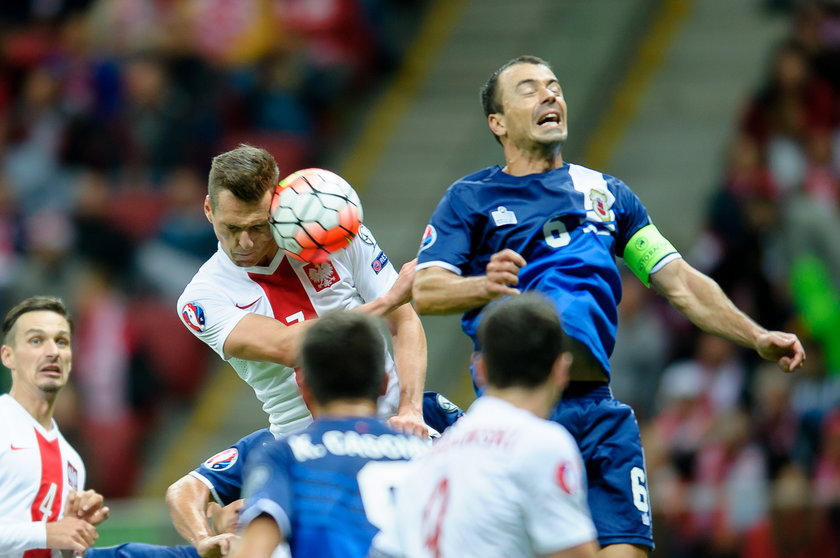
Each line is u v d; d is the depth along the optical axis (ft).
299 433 46.34
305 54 151.33
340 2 156.46
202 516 62.18
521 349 44.34
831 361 112.16
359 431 45.98
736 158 127.03
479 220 54.70
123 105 144.46
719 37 155.63
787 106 134.00
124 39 150.30
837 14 141.90
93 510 65.82
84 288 128.77
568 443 43.42
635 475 54.44
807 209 119.44
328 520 44.55
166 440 128.47
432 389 123.34
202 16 150.71
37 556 67.21
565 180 55.42
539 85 55.31
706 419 104.58
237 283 58.34
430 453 45.34
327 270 58.18
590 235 54.60
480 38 163.12
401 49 165.17
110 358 125.70
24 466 69.31
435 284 53.01
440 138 152.76
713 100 147.23
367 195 147.95
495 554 42.78
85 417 122.42
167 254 132.87
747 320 54.54
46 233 135.13
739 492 91.86
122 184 139.13
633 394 111.14
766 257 119.14
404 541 44.45
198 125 143.02
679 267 56.18
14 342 71.15
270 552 44.11
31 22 160.15
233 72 146.72
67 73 148.15
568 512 42.52
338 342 46.24
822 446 99.96
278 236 55.77
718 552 91.25
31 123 145.89
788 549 90.53
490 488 42.93
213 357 138.21
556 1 163.84
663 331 114.32
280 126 145.28
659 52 155.74
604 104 147.33
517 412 44.06
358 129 156.35
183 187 136.56
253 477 45.50
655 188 138.00
